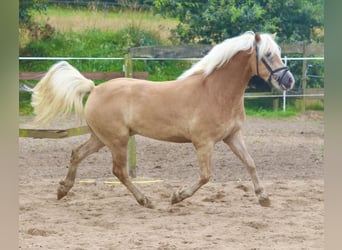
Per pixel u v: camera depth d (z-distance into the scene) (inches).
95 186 461.7
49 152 606.9
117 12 1107.9
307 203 402.0
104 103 390.3
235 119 378.9
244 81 376.5
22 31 1016.2
